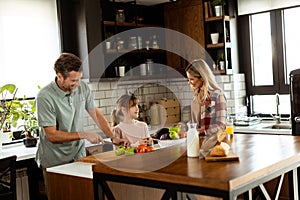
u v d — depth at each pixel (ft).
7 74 14.43
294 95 13.38
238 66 17.94
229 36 17.33
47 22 15.46
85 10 15.11
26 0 14.83
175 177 6.77
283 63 16.80
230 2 17.33
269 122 16.58
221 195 6.24
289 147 8.62
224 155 7.74
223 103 10.00
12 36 14.51
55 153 10.83
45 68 15.42
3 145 13.97
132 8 18.35
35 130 14.08
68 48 15.80
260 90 17.62
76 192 9.58
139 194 8.98
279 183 9.38
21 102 14.71
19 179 13.41
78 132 10.64
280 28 16.71
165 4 18.61
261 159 7.57
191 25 17.78
